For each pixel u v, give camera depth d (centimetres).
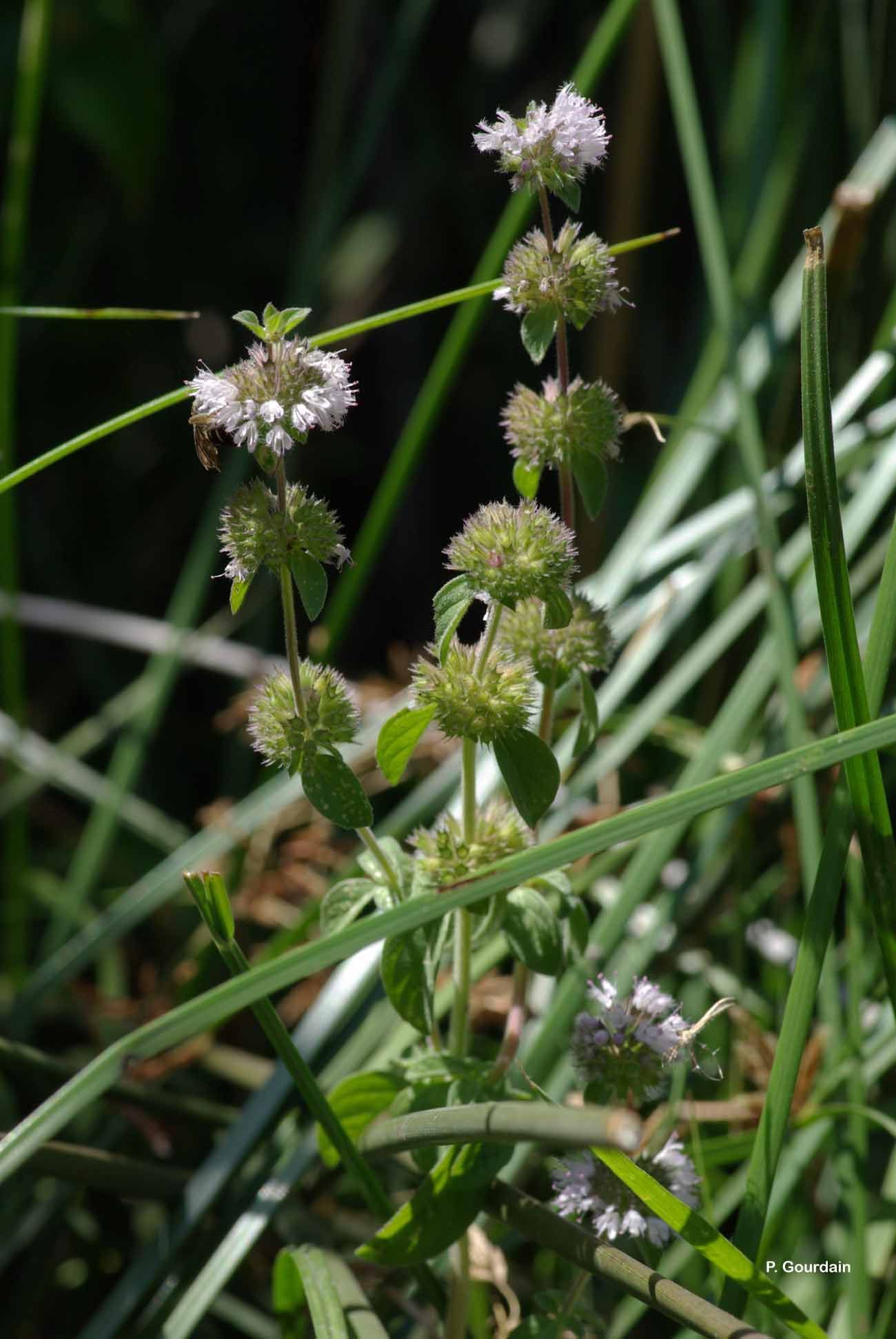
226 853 73
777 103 76
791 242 80
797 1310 48
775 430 66
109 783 75
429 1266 52
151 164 111
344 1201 60
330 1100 52
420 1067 51
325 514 49
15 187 63
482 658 49
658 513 65
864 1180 55
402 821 62
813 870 56
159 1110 58
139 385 121
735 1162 59
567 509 51
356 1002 57
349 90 116
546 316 50
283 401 48
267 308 48
